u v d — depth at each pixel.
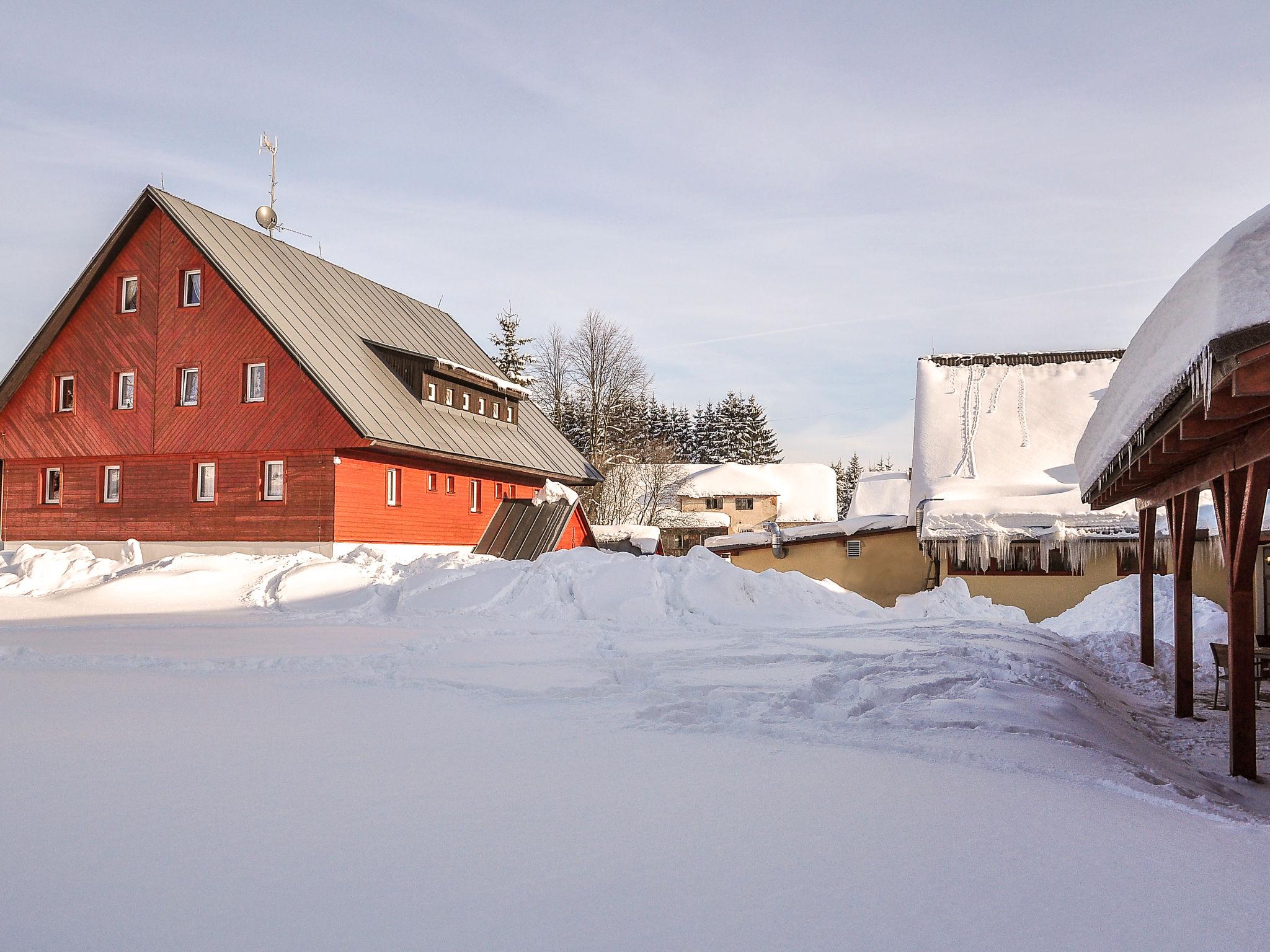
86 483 27.86
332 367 26.31
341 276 33.16
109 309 27.80
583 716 7.40
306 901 3.29
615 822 4.37
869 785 5.27
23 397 28.45
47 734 6.38
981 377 34.69
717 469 74.00
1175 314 6.57
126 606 17.14
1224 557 9.25
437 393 30.86
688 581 17.58
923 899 3.43
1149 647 16.95
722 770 5.55
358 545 25.98
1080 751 7.16
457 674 9.70
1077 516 25.84
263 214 31.47
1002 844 4.18
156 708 7.48
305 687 8.83
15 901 3.27
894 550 31.50
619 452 58.41
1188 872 3.97
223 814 4.38
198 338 26.81
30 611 16.52
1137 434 9.04
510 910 3.23
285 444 25.64
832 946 2.97
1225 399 6.21
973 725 7.55
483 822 4.32
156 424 27.02
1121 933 3.18
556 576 17.75
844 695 8.88
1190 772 8.78
